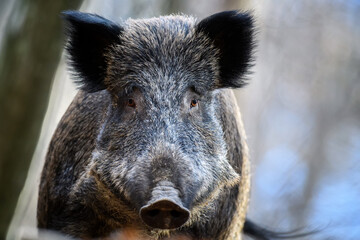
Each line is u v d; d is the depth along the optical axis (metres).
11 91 21.92
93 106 27.75
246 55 27.48
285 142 80.06
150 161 22.64
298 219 63.59
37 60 22.27
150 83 24.78
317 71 76.56
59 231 27.97
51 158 29.23
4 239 21.03
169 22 27.09
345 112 79.81
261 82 72.94
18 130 21.88
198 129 24.61
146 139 23.61
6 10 26.58
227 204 28.39
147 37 25.94
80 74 26.78
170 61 25.28
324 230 41.00
